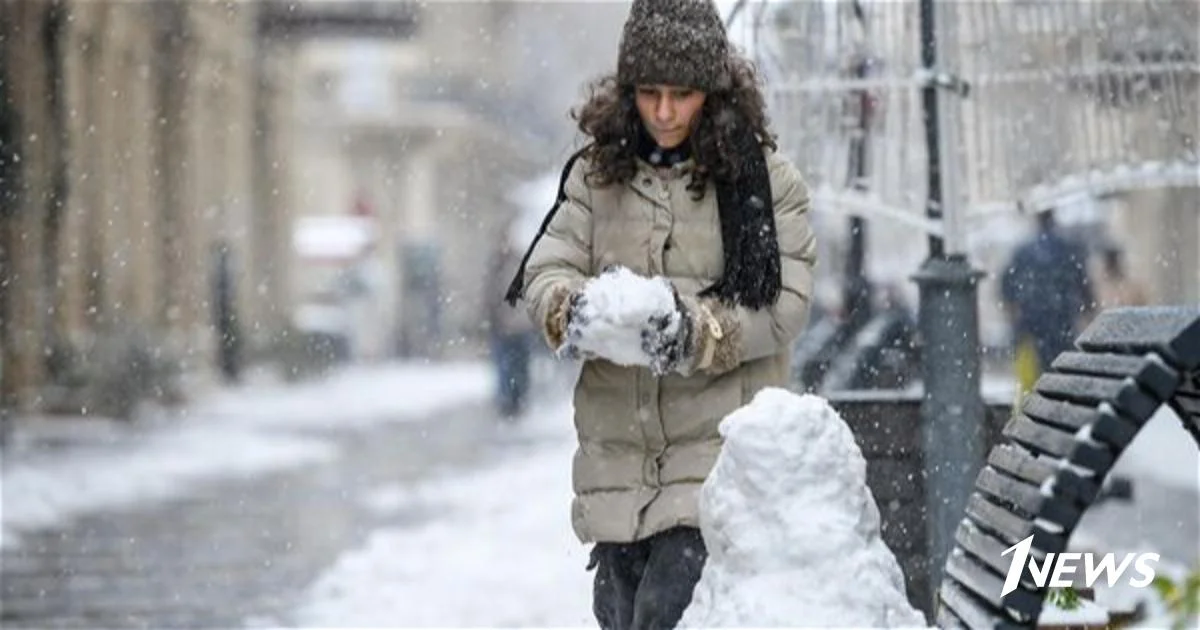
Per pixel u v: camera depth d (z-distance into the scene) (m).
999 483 10.87
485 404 95.62
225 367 107.19
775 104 21.44
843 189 21.27
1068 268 33.78
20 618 28.34
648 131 13.30
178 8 100.38
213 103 112.50
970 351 20.42
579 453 13.43
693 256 13.14
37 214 75.81
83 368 75.88
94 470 54.06
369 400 99.94
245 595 30.14
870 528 10.84
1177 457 39.22
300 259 150.62
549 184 101.12
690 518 13.02
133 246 92.44
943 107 21.06
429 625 26.22
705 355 12.48
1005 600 9.85
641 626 13.06
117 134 89.75
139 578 32.66
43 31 76.19
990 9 21.53
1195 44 21.42
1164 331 9.79
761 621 10.36
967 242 20.98
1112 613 16.14
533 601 28.02
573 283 12.69
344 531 38.94
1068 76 21.48
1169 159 21.44
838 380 27.22
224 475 53.47
